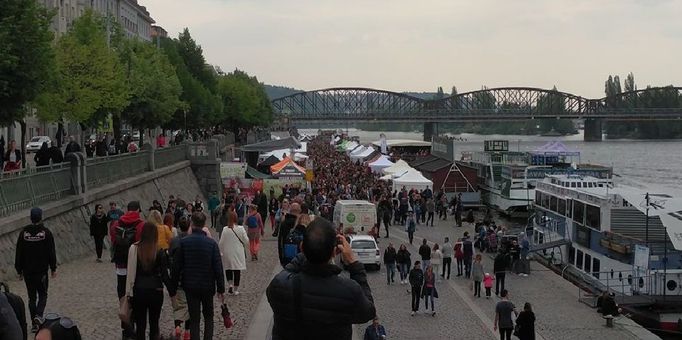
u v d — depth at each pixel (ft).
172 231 59.26
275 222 143.54
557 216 163.12
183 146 217.15
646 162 578.25
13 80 115.14
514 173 259.39
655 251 122.42
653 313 116.26
